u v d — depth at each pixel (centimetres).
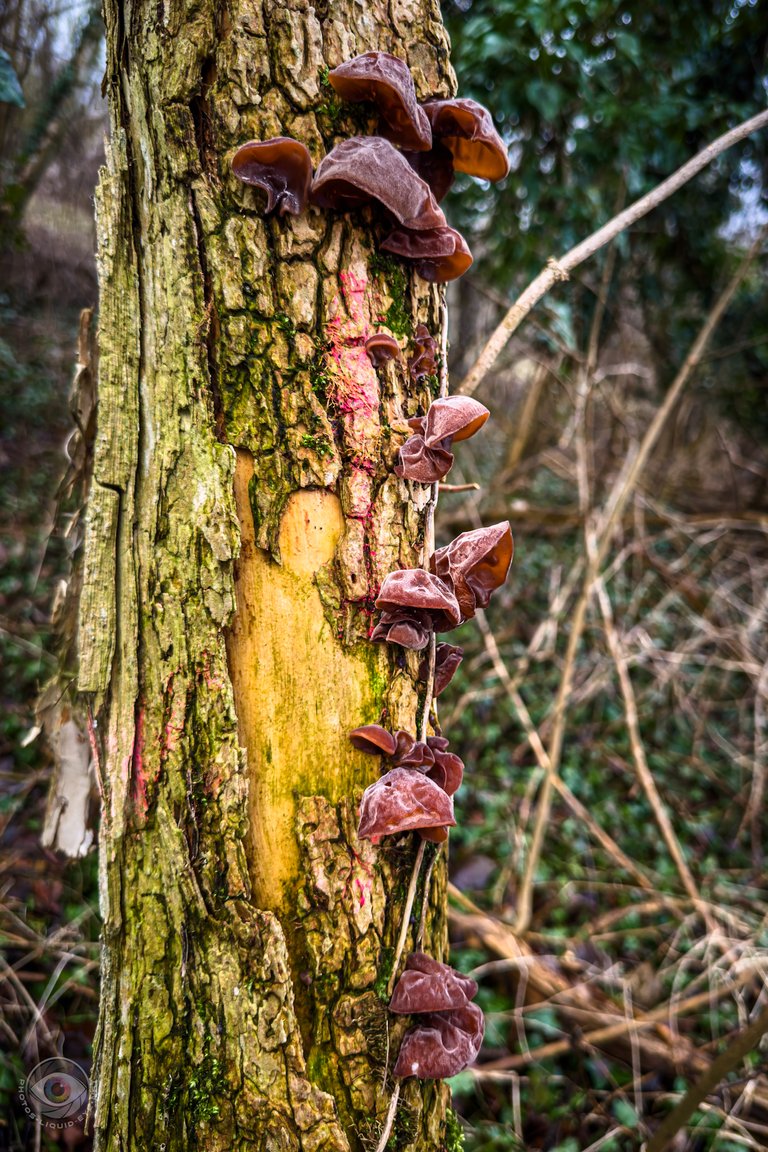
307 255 58
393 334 60
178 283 58
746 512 202
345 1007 58
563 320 156
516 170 139
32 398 248
